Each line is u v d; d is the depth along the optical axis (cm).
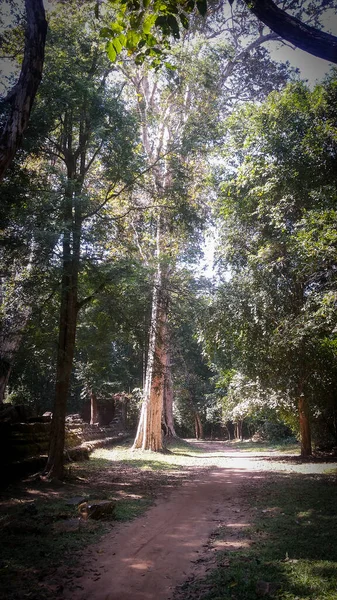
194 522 843
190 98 1902
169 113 1995
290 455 2127
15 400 2692
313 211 1088
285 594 466
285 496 1031
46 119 1241
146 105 1989
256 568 552
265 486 1216
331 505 895
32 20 731
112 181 1438
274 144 1267
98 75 1409
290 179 1255
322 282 1370
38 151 1320
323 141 1149
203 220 1616
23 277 1255
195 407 4306
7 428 1462
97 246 1369
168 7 525
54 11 1328
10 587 511
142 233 1878
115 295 1395
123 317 1403
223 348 1895
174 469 1716
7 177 1180
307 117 1234
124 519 850
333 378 1700
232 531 756
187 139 1562
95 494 1085
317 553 594
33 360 1591
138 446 2272
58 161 1630
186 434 5166
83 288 1481
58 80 1238
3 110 757
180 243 1925
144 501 1041
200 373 4288
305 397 1861
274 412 2234
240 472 1588
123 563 604
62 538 700
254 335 1695
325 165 1174
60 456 1288
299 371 1725
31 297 1262
